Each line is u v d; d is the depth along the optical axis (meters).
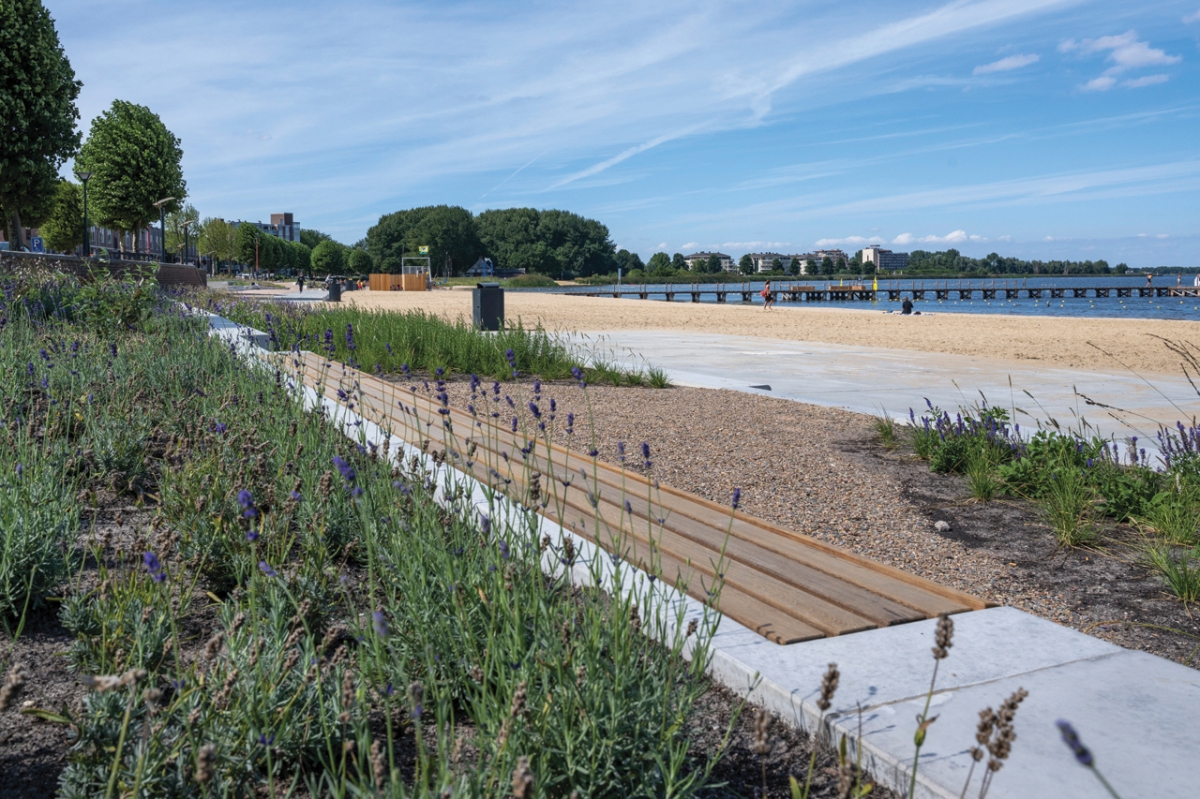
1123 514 5.17
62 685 2.85
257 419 5.81
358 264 178.00
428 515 3.66
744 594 3.53
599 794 2.27
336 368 10.37
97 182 49.50
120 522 4.34
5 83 32.00
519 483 4.89
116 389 6.43
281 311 17.09
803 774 2.46
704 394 10.12
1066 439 6.15
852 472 6.31
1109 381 12.33
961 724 2.50
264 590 3.32
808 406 9.24
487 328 18.72
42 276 12.97
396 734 2.62
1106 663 2.97
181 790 2.14
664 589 3.47
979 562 4.44
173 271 30.73
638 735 2.35
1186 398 10.45
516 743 2.19
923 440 6.82
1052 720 2.54
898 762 2.28
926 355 16.78
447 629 2.82
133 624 2.99
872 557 4.46
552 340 17.16
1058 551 4.62
